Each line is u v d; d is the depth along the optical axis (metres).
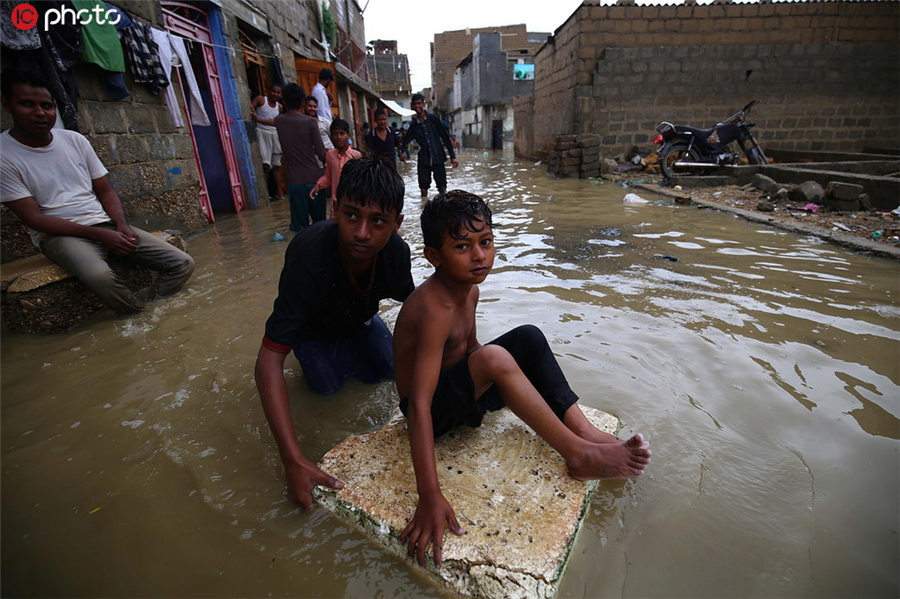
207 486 1.81
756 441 1.88
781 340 2.64
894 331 2.71
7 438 2.11
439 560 1.43
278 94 9.36
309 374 2.34
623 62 11.11
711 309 3.08
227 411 2.25
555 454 1.84
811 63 11.15
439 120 8.18
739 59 11.12
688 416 2.05
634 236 5.05
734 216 5.99
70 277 3.27
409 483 1.72
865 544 1.45
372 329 2.48
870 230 4.86
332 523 1.64
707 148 9.09
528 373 1.93
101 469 1.91
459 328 1.76
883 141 11.64
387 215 1.70
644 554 1.46
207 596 1.40
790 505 1.59
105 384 2.52
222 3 7.45
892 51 11.13
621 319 2.98
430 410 1.74
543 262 4.23
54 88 4.04
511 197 8.08
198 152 7.28
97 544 1.58
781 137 11.59
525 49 34.50
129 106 5.30
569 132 11.99
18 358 2.85
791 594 1.32
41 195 3.24
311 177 5.69
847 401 2.10
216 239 5.85
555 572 1.38
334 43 16.03
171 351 2.85
